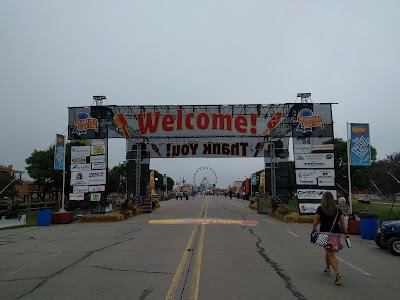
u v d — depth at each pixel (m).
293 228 18.92
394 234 11.34
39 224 20.67
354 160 20.47
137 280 7.58
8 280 7.73
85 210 25.08
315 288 7.02
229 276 7.93
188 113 28.28
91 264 9.34
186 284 7.24
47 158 45.38
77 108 26.56
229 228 18.50
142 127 28.19
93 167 25.23
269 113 27.88
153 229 18.11
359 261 10.05
